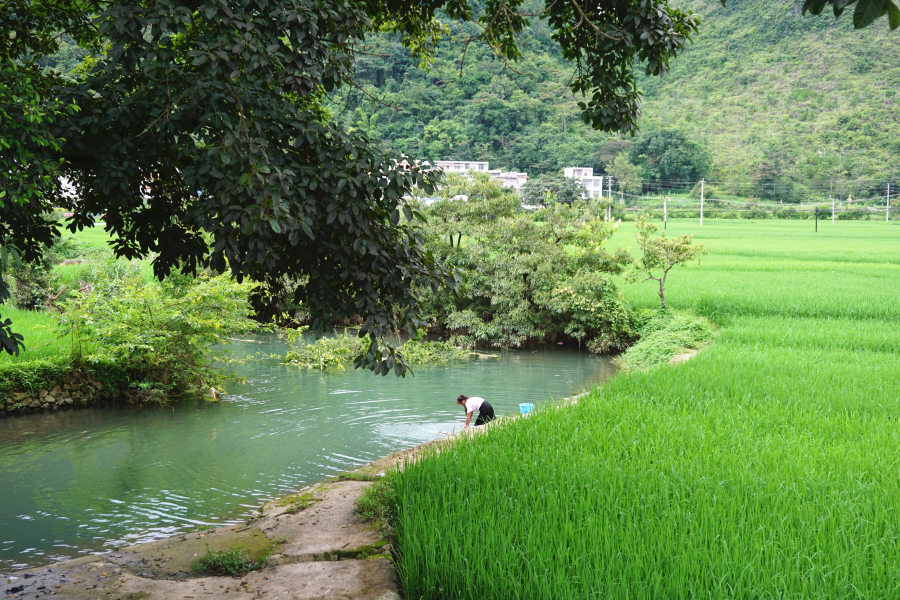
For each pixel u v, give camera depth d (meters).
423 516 5.85
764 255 41.66
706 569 4.81
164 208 6.52
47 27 6.55
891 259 38.53
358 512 6.89
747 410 9.80
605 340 21.31
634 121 6.90
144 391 14.08
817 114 143.25
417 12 7.90
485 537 5.30
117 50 4.94
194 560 6.02
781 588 4.57
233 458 10.40
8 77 5.01
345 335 20.50
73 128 5.14
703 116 152.00
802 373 12.55
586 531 5.41
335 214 5.40
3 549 7.19
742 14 191.00
